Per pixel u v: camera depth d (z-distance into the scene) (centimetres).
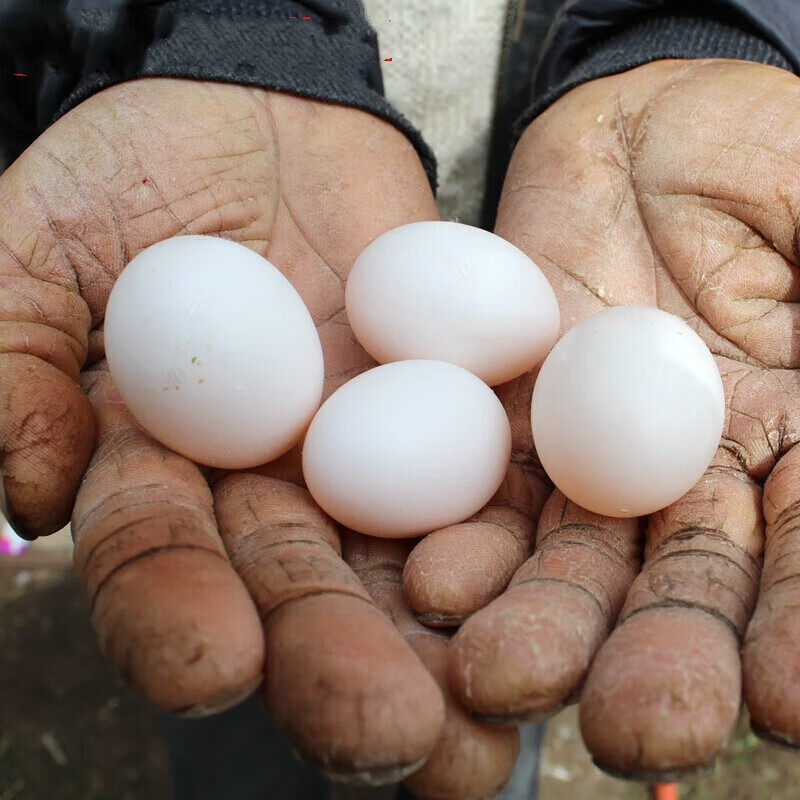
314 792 27
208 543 14
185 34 22
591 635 13
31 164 19
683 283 19
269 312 16
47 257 18
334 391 18
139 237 19
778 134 18
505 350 18
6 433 16
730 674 12
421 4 27
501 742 13
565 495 17
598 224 20
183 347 15
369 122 22
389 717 12
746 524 16
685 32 23
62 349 17
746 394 18
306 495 17
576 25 25
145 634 12
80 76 22
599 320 16
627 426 15
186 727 25
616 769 12
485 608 13
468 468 16
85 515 15
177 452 16
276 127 22
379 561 16
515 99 29
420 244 18
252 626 12
